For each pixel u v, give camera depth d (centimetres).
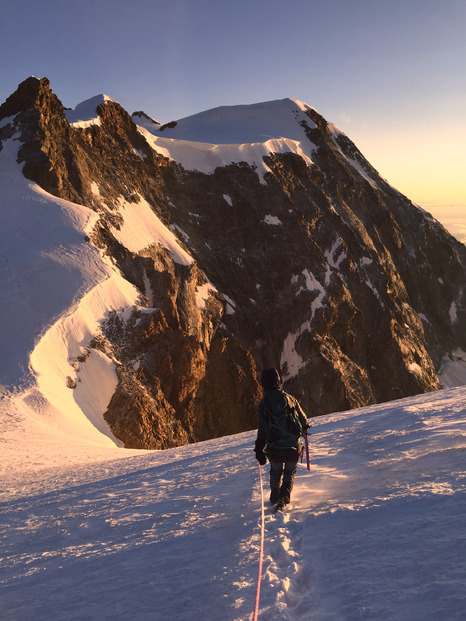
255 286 7944
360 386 7531
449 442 582
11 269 4919
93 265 5147
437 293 10644
